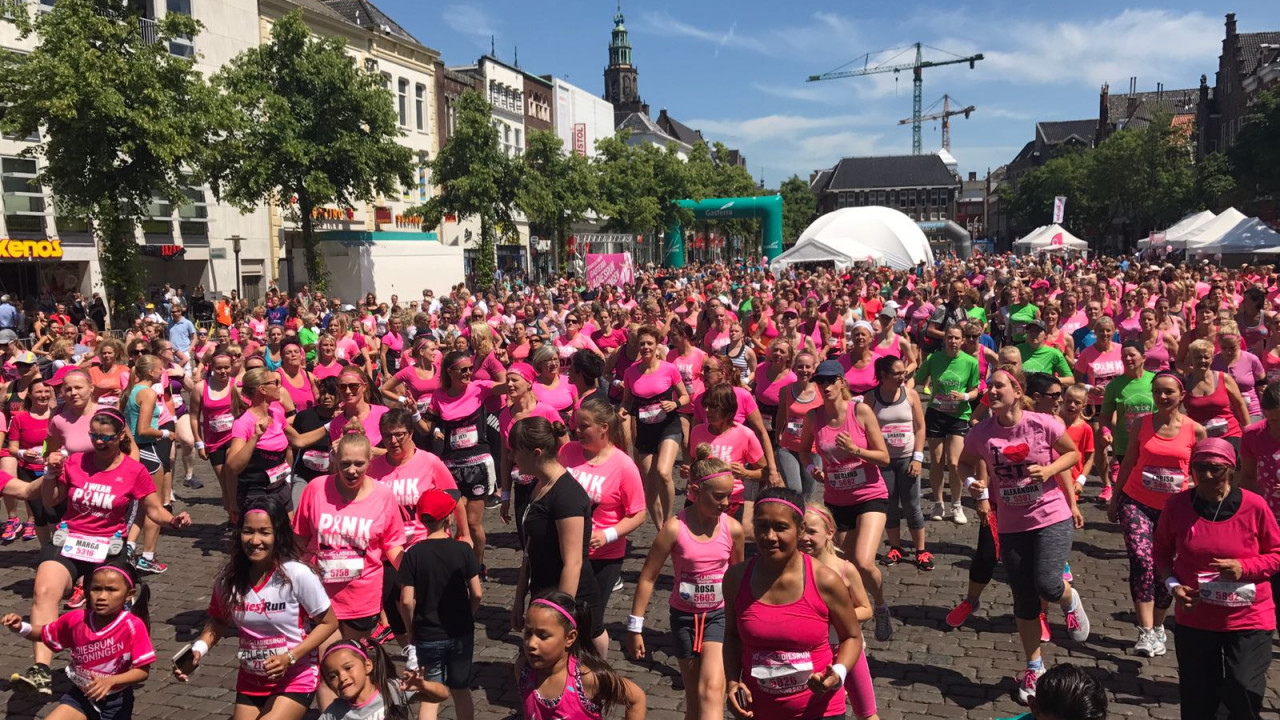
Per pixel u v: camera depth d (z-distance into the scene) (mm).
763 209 60531
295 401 9297
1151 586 6180
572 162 44938
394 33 47844
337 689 4215
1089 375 10156
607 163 53812
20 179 27844
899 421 7945
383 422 5887
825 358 12844
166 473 10008
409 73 47531
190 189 33625
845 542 6766
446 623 4844
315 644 4582
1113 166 69438
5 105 26672
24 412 8469
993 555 6168
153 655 4727
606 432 5688
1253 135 48906
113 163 23297
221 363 9180
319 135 30156
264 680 4605
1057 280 23688
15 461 7625
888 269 30328
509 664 6355
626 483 5668
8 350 11141
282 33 29656
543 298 24250
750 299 19234
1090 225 87438
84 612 4652
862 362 9438
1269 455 5879
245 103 28859
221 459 9180
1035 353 10422
